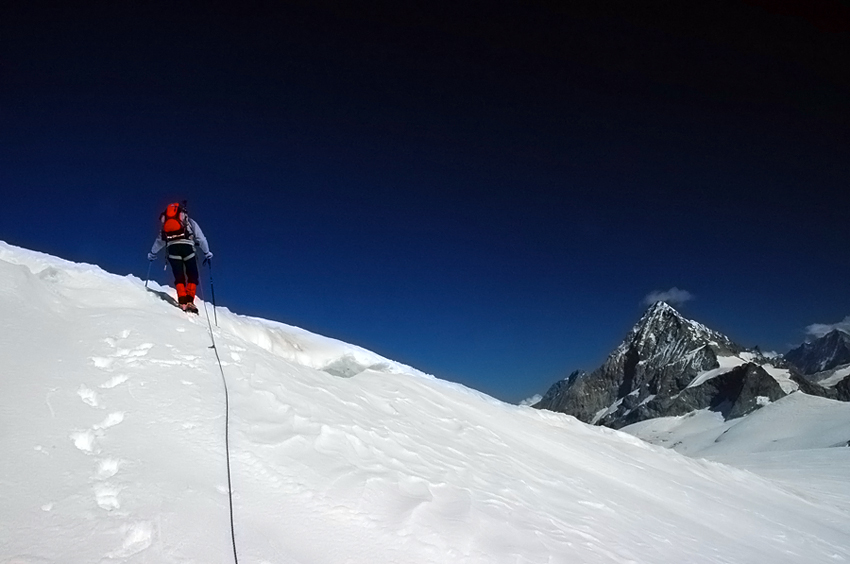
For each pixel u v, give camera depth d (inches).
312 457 217.0
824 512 840.9
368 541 173.9
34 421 179.9
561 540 235.0
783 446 5816.9
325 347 534.9
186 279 379.2
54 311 283.6
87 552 132.6
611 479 506.0
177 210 379.2
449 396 573.0
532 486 335.0
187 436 203.0
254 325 479.8
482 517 220.7
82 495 152.7
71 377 217.6
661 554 288.0
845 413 6378.0
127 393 220.2
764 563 366.6
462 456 335.3
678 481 634.8
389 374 542.3
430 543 182.4
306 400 281.3
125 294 354.0
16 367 208.5
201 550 145.2
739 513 557.3
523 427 589.0
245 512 168.9
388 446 275.3
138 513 151.6
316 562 155.6
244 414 233.8
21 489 147.6
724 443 6958.7
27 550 127.9
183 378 248.5
